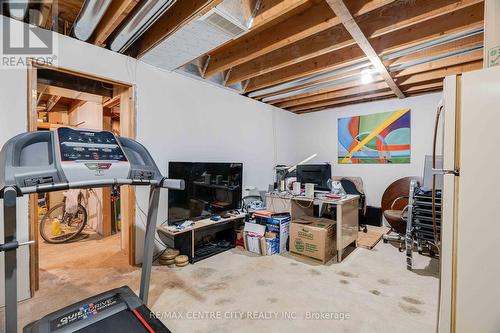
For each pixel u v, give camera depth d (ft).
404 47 8.46
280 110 17.48
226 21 7.01
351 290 7.64
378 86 12.98
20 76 6.98
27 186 4.03
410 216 9.59
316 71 10.59
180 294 7.34
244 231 11.22
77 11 7.90
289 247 10.72
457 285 3.84
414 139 14.46
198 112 11.73
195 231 9.96
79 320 4.96
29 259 7.13
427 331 5.78
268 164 16.38
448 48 8.75
